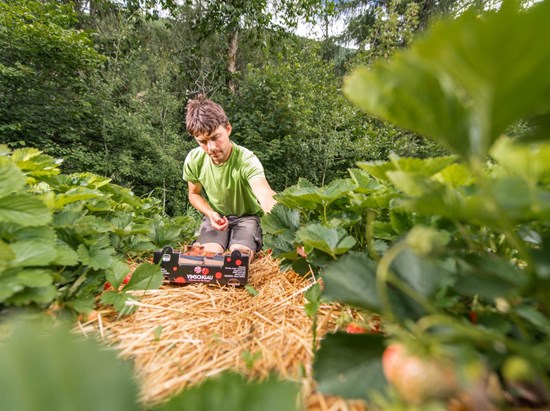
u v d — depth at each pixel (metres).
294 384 0.40
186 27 8.84
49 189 1.27
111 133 6.23
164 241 1.71
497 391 0.38
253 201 2.20
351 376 0.49
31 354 0.35
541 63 0.22
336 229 0.88
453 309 0.55
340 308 0.93
